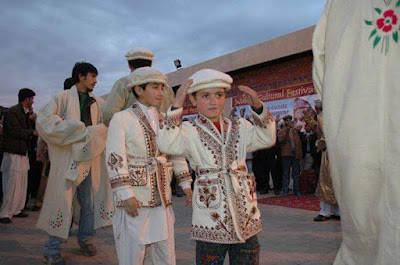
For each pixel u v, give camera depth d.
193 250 4.12
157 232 2.58
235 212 1.93
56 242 3.62
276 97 11.07
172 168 2.85
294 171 8.53
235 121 2.17
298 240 4.44
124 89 3.25
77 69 3.88
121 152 2.52
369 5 1.47
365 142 1.43
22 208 6.12
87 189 3.92
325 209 5.55
